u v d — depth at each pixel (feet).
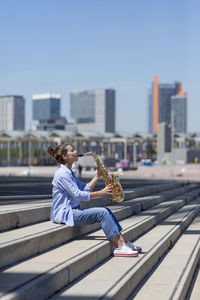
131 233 27.43
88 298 14.83
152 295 17.94
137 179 134.10
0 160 302.25
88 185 23.53
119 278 17.74
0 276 15.06
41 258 18.21
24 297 13.12
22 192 59.93
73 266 17.26
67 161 23.16
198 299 19.67
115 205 37.65
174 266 23.56
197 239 33.27
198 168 237.66
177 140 337.52
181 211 47.39
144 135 311.68
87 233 25.82
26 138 278.87
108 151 327.26
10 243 17.25
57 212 23.11
